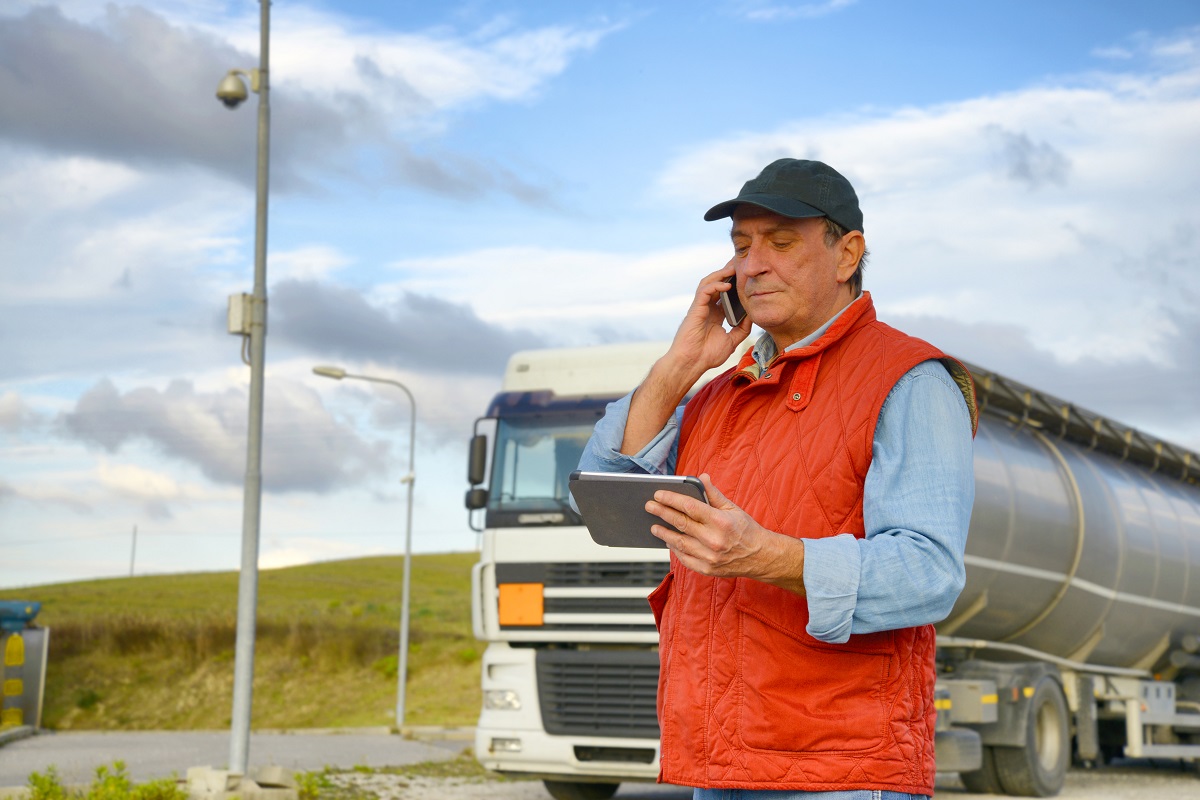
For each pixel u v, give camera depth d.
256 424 11.53
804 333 2.98
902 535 2.55
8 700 21.61
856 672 2.63
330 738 21.83
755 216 2.93
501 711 10.38
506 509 10.66
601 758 10.11
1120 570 14.14
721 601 2.76
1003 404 13.17
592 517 2.71
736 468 2.88
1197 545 16.00
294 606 55.25
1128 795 13.30
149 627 39.41
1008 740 12.59
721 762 2.68
